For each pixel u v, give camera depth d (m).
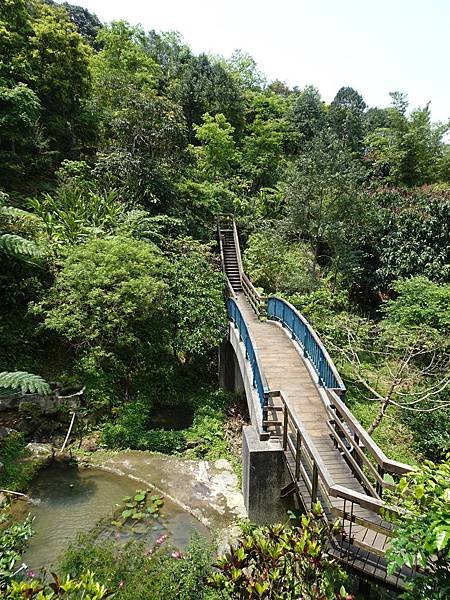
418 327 9.29
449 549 2.18
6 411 7.26
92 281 8.06
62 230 9.75
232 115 25.06
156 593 3.66
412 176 18.58
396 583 3.21
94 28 31.78
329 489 3.64
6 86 12.06
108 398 8.34
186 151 14.51
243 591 2.72
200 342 9.65
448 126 18.59
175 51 32.78
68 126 14.98
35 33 13.77
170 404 9.69
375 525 3.44
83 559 4.02
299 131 29.67
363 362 10.30
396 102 19.44
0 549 3.78
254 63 35.59
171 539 5.17
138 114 13.37
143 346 9.46
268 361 8.28
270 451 5.46
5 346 8.10
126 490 6.25
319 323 10.67
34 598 2.61
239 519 5.62
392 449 7.32
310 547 2.98
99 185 12.68
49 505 5.81
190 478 6.61
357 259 13.83
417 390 8.13
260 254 15.39
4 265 8.38
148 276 8.71
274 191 21.48
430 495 2.40
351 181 13.45
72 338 8.22
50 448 7.08
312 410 6.40
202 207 16.78
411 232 13.60
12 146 12.61
